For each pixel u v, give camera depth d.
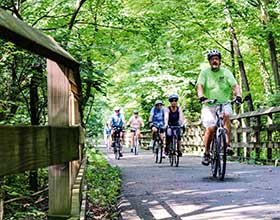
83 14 9.45
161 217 5.25
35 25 8.04
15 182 4.83
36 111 6.04
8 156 1.54
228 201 6.21
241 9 16.52
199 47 19.61
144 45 12.36
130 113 29.97
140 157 18.78
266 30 15.37
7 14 1.74
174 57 20.50
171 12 12.88
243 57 20.52
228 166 11.97
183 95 22.88
